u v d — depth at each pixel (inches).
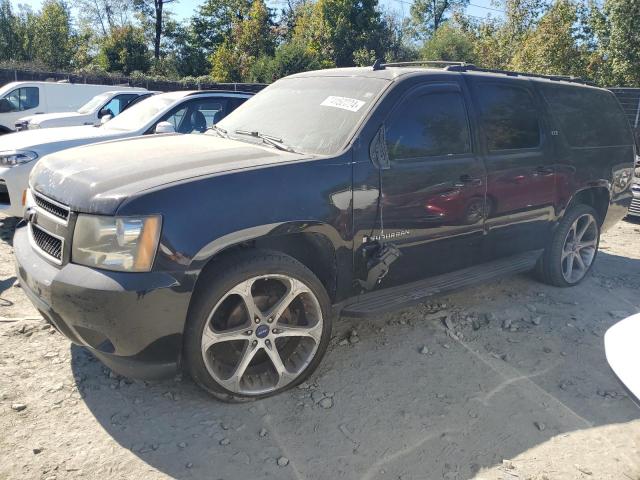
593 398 129.7
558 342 156.5
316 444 109.7
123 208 104.2
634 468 106.8
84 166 122.9
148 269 104.5
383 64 157.4
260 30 1610.5
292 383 125.5
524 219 173.5
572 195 186.7
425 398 126.4
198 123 298.4
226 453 105.9
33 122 409.7
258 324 118.4
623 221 318.7
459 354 146.9
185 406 119.4
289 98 160.2
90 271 105.9
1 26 1692.9
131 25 1726.1
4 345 138.6
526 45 955.3
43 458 101.6
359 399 125.0
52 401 118.2
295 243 133.6
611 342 97.3
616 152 205.2
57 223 114.1
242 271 113.0
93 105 455.5
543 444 112.7
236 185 113.7
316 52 1608.0
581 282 205.8
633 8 828.6
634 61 847.7
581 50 930.7
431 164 143.9
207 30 1945.1
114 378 127.7
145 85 1017.5
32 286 114.7
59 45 1761.8
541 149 175.8
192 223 107.4
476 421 119.0
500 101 167.0
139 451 105.0
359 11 1701.5
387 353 145.6
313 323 126.1
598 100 204.4
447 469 104.4
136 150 135.0
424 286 151.1
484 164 157.0
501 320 168.4
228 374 119.4
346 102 144.1
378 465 104.7
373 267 134.8
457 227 152.8
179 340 109.8
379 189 133.6
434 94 150.0
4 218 260.1
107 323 104.2
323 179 124.5
